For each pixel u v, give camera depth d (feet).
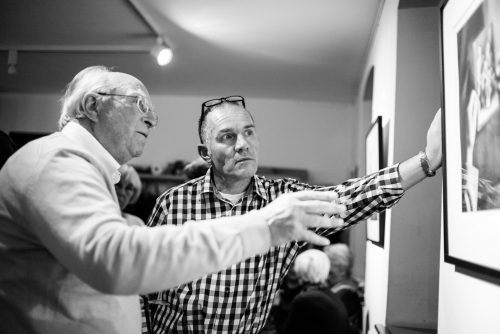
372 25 10.39
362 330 10.92
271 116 18.67
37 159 2.65
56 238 2.38
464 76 3.73
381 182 4.27
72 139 3.11
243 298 4.68
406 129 6.84
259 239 2.53
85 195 2.47
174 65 14.44
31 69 15.52
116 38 12.23
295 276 11.08
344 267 10.78
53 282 2.84
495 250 3.02
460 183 3.80
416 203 6.70
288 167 18.42
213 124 4.69
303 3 9.63
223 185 4.92
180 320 4.72
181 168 17.97
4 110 19.08
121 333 3.04
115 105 3.19
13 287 2.84
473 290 3.59
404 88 6.91
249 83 16.29
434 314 6.57
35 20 11.31
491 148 3.11
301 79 15.33
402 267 6.69
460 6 3.88
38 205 2.48
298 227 2.53
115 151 3.28
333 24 10.60
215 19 10.66
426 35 6.96
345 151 18.31
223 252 2.42
